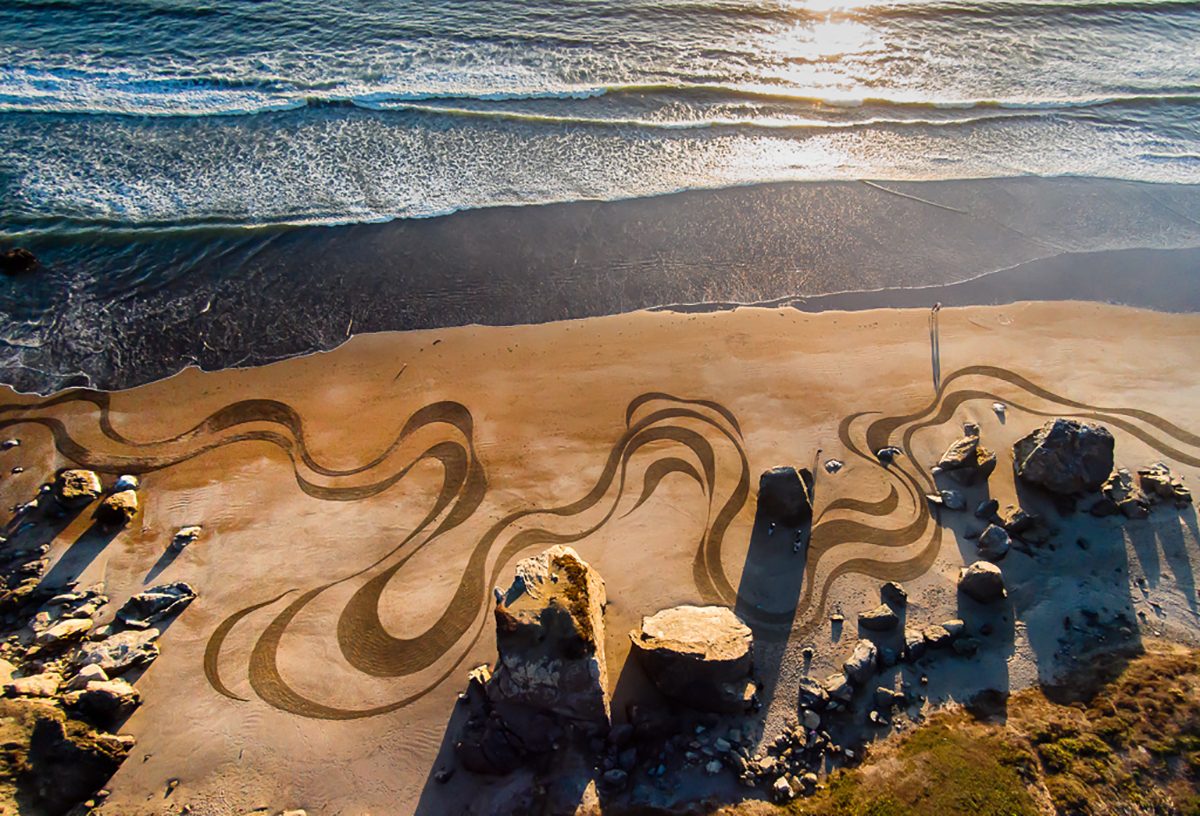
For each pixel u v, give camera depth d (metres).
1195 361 27.58
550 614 17.23
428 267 29.81
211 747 17.56
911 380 26.41
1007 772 16.50
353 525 21.73
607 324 28.17
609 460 23.58
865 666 18.69
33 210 30.11
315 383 25.52
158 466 22.91
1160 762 16.48
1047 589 20.69
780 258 31.33
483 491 22.64
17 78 35.47
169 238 29.86
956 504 22.55
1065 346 28.00
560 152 35.28
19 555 20.56
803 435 24.52
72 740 16.48
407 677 18.89
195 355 26.22
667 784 16.88
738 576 20.94
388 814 16.66
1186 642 19.39
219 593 20.16
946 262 31.66
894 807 16.03
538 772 16.94
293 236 30.44
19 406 24.23
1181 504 22.39
